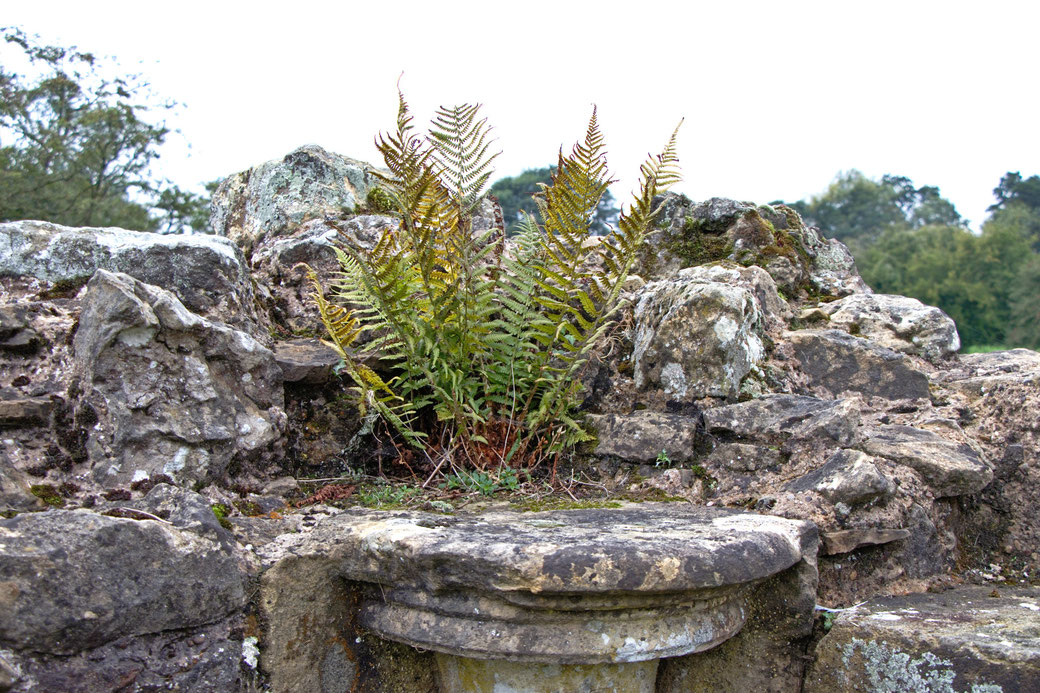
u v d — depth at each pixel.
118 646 2.10
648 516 2.68
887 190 54.97
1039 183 49.78
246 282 3.21
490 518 2.64
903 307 4.21
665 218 4.61
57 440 2.42
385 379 3.43
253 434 2.83
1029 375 3.44
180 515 2.28
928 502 3.04
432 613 2.32
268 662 2.35
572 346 3.23
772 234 4.52
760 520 2.60
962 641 2.31
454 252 3.23
